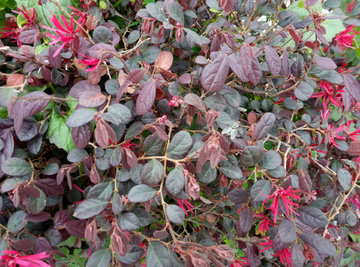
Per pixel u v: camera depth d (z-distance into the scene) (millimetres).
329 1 510
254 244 465
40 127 348
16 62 394
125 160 310
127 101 324
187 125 388
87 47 334
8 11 462
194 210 532
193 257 257
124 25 513
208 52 397
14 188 307
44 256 277
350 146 436
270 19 476
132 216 296
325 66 323
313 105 490
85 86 302
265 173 320
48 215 333
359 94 344
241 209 350
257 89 484
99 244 350
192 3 406
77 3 435
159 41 378
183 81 319
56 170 346
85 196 356
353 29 504
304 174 316
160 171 291
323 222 284
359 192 452
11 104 291
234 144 348
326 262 559
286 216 280
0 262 266
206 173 333
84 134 290
